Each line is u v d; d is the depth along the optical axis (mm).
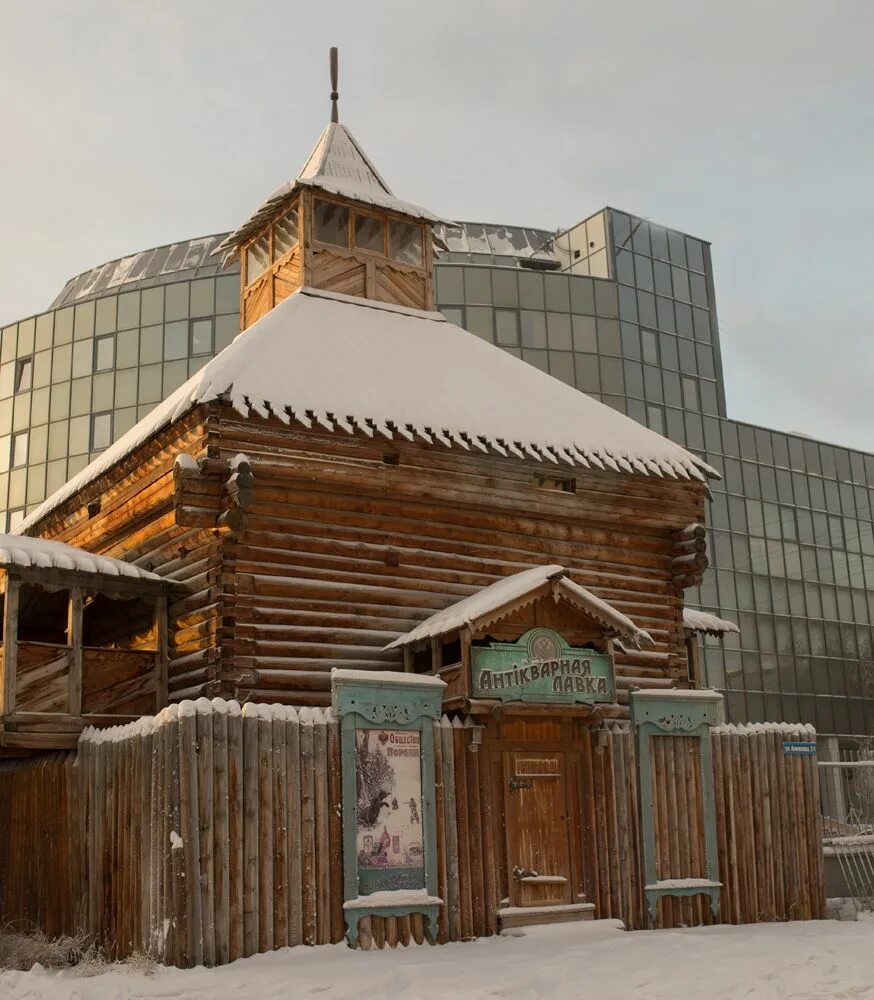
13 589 17766
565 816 17469
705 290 61562
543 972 12383
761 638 56875
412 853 15469
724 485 58094
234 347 20047
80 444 56844
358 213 25375
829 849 21266
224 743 14328
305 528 19391
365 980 12469
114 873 15281
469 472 20797
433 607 20250
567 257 61438
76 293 65250
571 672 17625
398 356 22578
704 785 18312
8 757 19031
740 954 13273
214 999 11836
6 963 14703
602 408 23906
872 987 10805
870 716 59500
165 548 20141
